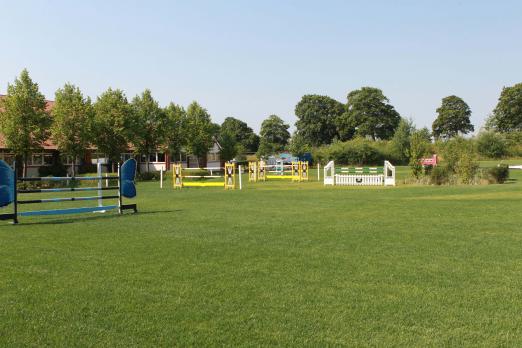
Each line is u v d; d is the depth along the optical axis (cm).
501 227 1029
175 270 668
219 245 859
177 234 996
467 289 562
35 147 3659
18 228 1117
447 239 891
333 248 818
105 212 1462
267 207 1545
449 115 11506
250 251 799
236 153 6806
